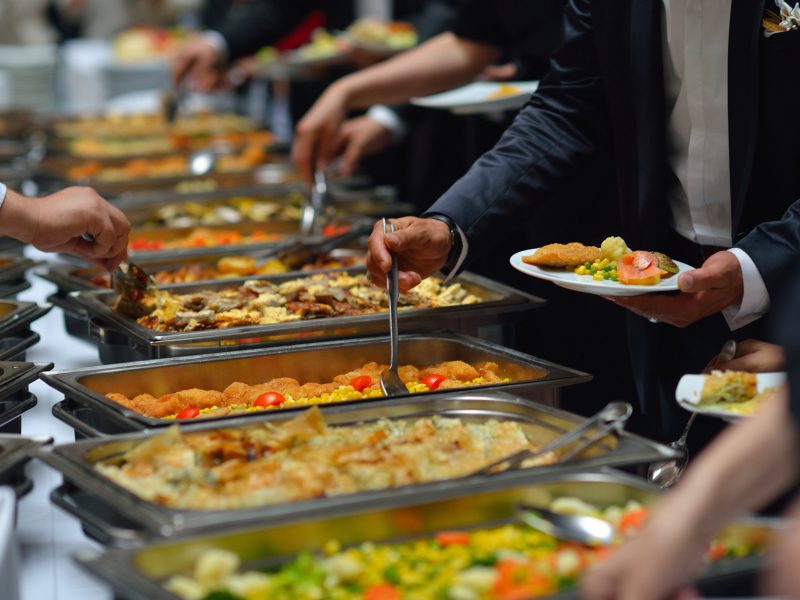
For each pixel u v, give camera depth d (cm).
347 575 152
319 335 267
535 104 284
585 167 279
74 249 267
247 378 249
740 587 143
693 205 260
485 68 409
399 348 260
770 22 239
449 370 247
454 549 161
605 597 122
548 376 230
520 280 363
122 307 285
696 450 270
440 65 404
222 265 345
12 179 506
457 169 474
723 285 212
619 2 258
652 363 272
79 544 182
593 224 306
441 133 476
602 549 158
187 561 153
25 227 251
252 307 290
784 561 112
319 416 198
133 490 176
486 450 195
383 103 415
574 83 279
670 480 195
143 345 259
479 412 210
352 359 257
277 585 149
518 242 368
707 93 249
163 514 160
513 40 382
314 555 161
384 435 197
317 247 355
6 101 831
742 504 120
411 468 181
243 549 157
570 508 170
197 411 220
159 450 186
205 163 515
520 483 171
